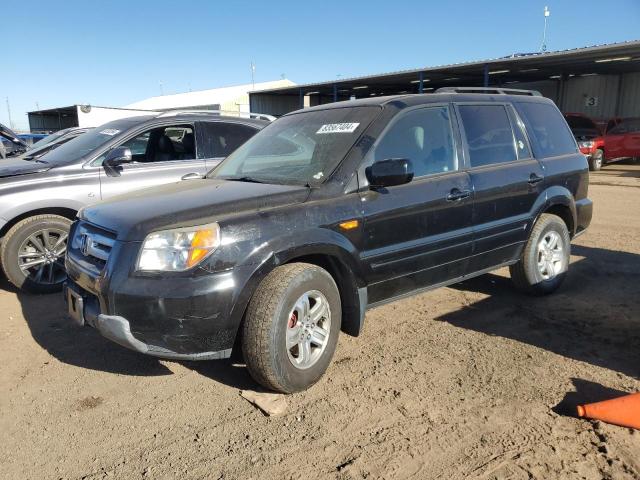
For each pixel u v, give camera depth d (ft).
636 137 61.87
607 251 23.43
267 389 11.65
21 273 17.89
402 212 12.89
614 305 16.60
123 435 10.18
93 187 18.99
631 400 10.19
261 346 10.69
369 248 12.41
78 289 11.77
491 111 16.19
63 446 9.88
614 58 63.52
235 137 22.70
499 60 67.67
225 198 11.39
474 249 14.80
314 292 11.44
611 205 36.17
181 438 10.05
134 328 10.25
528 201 16.25
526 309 16.35
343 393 11.50
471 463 9.12
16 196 17.69
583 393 11.23
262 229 10.81
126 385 12.09
